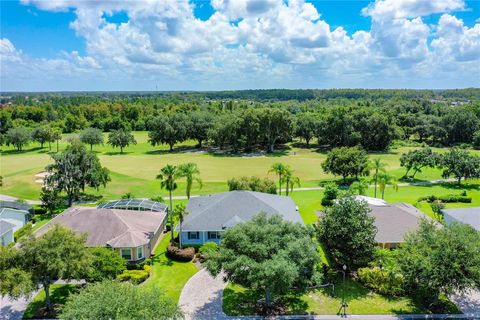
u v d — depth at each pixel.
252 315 35.62
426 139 169.50
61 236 35.31
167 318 27.45
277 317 35.19
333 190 69.56
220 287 41.12
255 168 108.94
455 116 157.50
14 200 76.75
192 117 159.00
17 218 59.69
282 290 32.59
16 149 152.12
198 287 41.12
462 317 34.94
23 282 31.66
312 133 156.50
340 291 39.91
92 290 27.89
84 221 49.41
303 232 37.72
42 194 68.69
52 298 38.84
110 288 27.55
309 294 39.34
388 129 140.62
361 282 41.50
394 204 60.41
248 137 143.12
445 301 37.66
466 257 33.03
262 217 39.09
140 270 43.78
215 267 35.12
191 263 47.22
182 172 56.25
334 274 42.88
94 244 46.25
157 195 79.44
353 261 41.16
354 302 37.75
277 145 161.25
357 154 88.38
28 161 121.19
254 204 55.03
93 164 74.25
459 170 85.38
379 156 128.50
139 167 111.44
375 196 73.62
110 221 48.97
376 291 39.88
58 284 41.84
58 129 185.88
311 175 99.19
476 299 38.09
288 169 70.75
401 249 37.34
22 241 34.75
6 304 37.69
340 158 87.31
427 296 38.25
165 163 118.50
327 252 48.25
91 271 35.78
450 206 69.31
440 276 32.72
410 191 81.25
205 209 54.88
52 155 70.44
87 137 149.75
